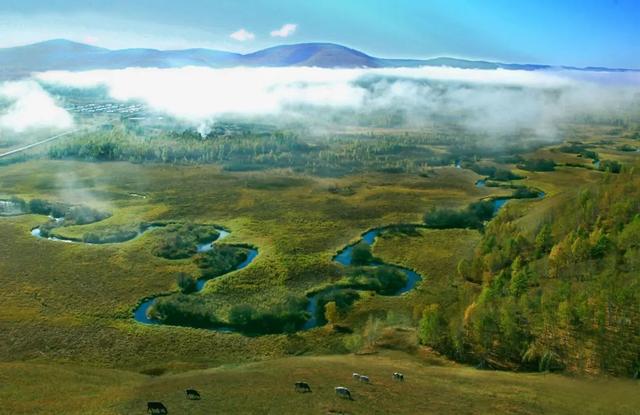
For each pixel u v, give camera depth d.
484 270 143.50
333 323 126.25
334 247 181.00
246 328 124.19
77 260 163.25
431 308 107.31
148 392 73.62
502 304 104.75
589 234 128.62
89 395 73.94
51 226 195.38
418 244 183.88
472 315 103.00
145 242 181.12
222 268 160.38
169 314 128.00
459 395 71.75
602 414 65.06
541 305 101.31
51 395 73.81
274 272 157.50
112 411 65.69
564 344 90.62
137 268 158.25
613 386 76.25
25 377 83.31
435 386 76.00
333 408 66.00
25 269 154.88
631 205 135.75
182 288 144.88
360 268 159.75
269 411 65.06
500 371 88.19
